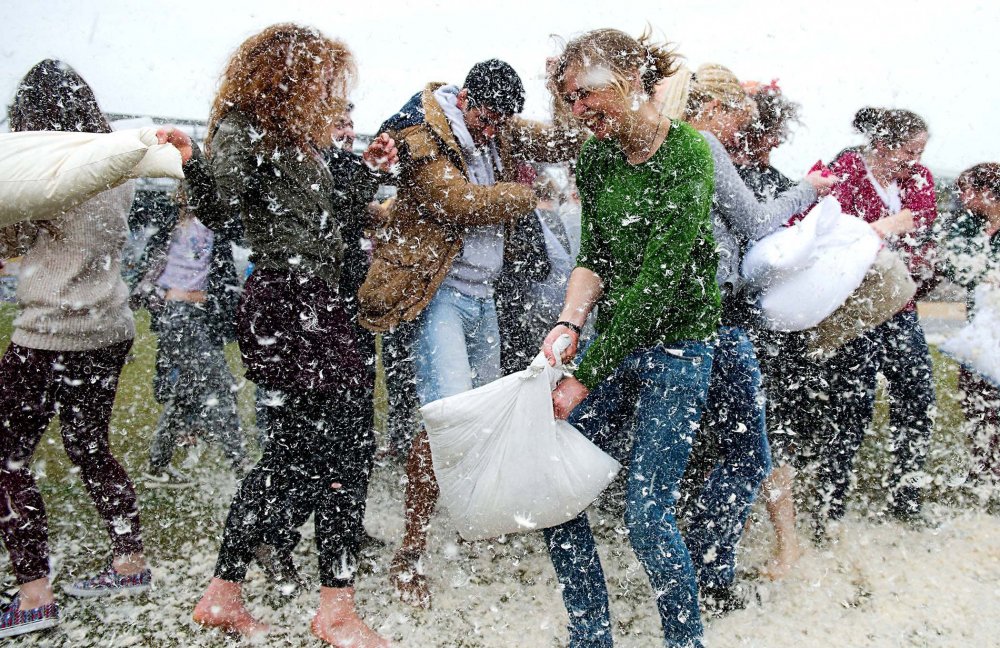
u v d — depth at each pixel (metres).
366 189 2.21
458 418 1.80
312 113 1.89
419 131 2.21
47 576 2.04
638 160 1.87
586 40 1.80
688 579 1.82
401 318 2.20
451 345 2.22
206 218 1.94
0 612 2.03
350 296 2.36
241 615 2.01
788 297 2.30
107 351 2.12
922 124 2.61
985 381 2.82
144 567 2.23
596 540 2.49
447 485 1.85
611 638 1.88
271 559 2.22
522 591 2.21
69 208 1.74
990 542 2.46
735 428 2.11
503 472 1.78
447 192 2.15
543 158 2.61
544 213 2.72
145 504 2.79
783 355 2.44
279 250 1.89
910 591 2.19
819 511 2.57
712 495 2.13
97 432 2.16
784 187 2.51
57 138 1.73
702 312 1.86
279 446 2.00
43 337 1.98
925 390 2.75
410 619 2.08
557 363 1.85
